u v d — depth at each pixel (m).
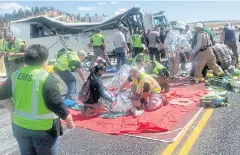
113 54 16.75
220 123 5.74
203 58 9.36
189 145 4.81
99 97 6.54
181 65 11.17
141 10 16.69
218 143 4.85
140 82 6.72
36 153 3.19
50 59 15.81
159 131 5.45
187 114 6.35
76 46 16.41
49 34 16.05
